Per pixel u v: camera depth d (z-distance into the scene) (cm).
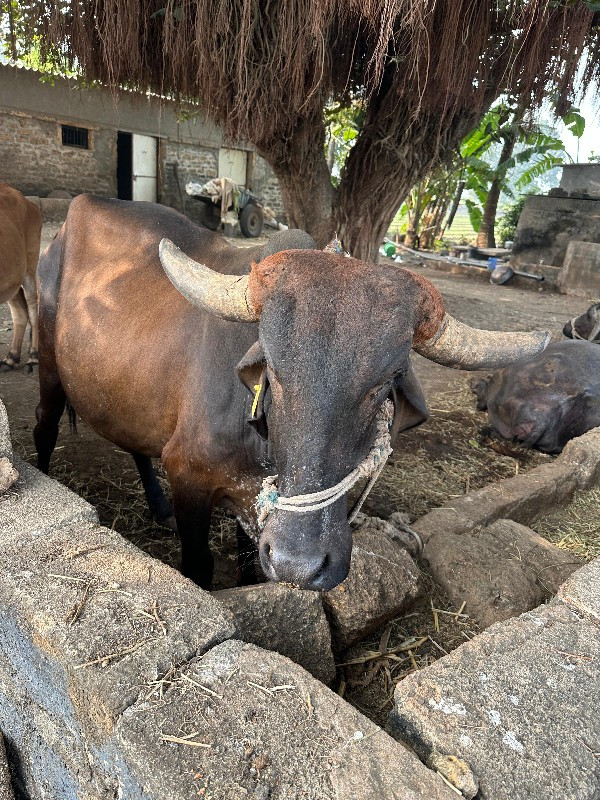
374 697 240
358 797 135
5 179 1609
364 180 615
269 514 183
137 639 171
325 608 254
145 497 392
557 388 497
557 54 450
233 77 480
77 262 348
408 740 166
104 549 211
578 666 185
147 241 325
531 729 162
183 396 262
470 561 307
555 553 329
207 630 176
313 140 601
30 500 234
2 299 554
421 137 577
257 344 199
